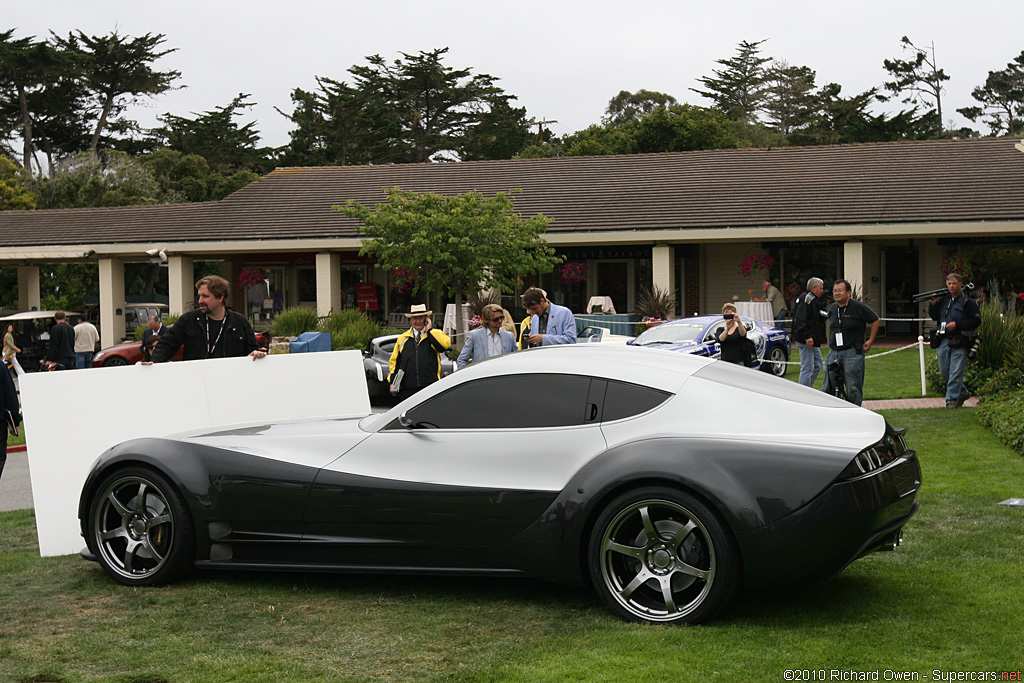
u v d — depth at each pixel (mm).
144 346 18031
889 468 4184
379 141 64250
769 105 73000
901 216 21250
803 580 3986
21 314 24375
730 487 4027
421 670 3656
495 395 4773
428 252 20141
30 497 8977
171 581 5047
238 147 64312
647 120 46875
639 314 22656
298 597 4781
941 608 4219
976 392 12453
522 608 4484
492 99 66938
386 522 4680
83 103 59594
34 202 41938
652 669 3553
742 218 22500
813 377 11445
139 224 27188
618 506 4234
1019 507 6270
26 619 4453
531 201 25609
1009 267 22734
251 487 4902
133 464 5137
